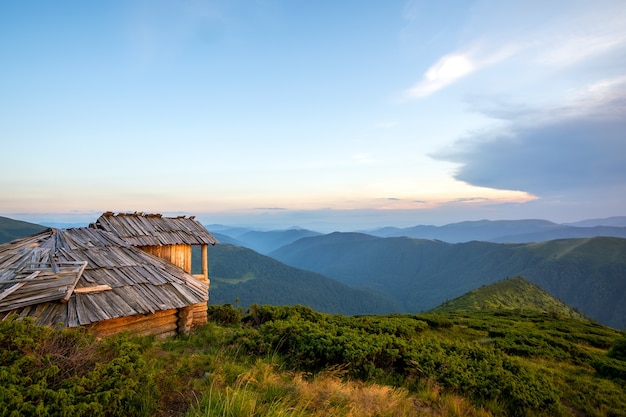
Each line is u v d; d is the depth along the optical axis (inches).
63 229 593.9
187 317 566.9
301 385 311.4
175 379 283.6
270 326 497.0
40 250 505.4
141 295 501.0
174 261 706.8
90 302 438.6
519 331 1130.7
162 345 461.1
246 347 451.8
